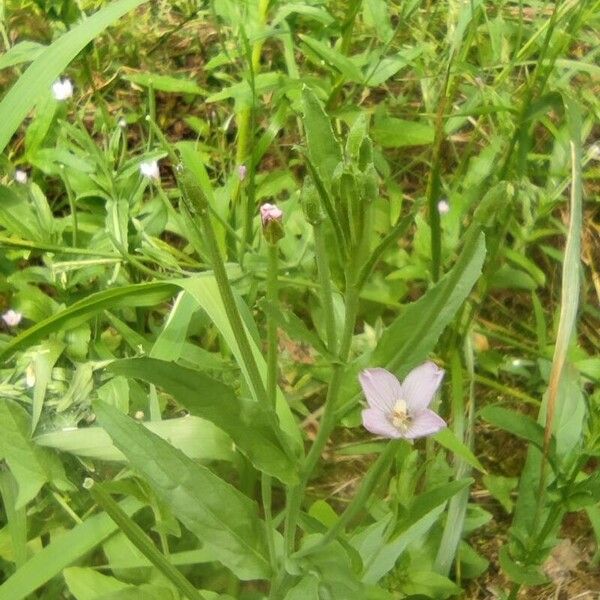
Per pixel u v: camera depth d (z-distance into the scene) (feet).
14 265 0.91
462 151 1.10
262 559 0.56
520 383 0.95
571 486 0.66
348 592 0.54
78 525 0.67
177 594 0.66
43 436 0.69
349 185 0.40
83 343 0.81
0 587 0.63
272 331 0.49
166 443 0.53
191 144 0.99
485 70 1.00
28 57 0.91
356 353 0.83
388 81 1.17
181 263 0.90
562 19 0.97
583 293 0.96
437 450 0.85
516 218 1.00
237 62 1.09
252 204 0.89
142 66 1.16
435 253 0.87
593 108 0.98
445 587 0.71
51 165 0.89
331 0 1.09
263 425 0.50
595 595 0.80
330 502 0.84
